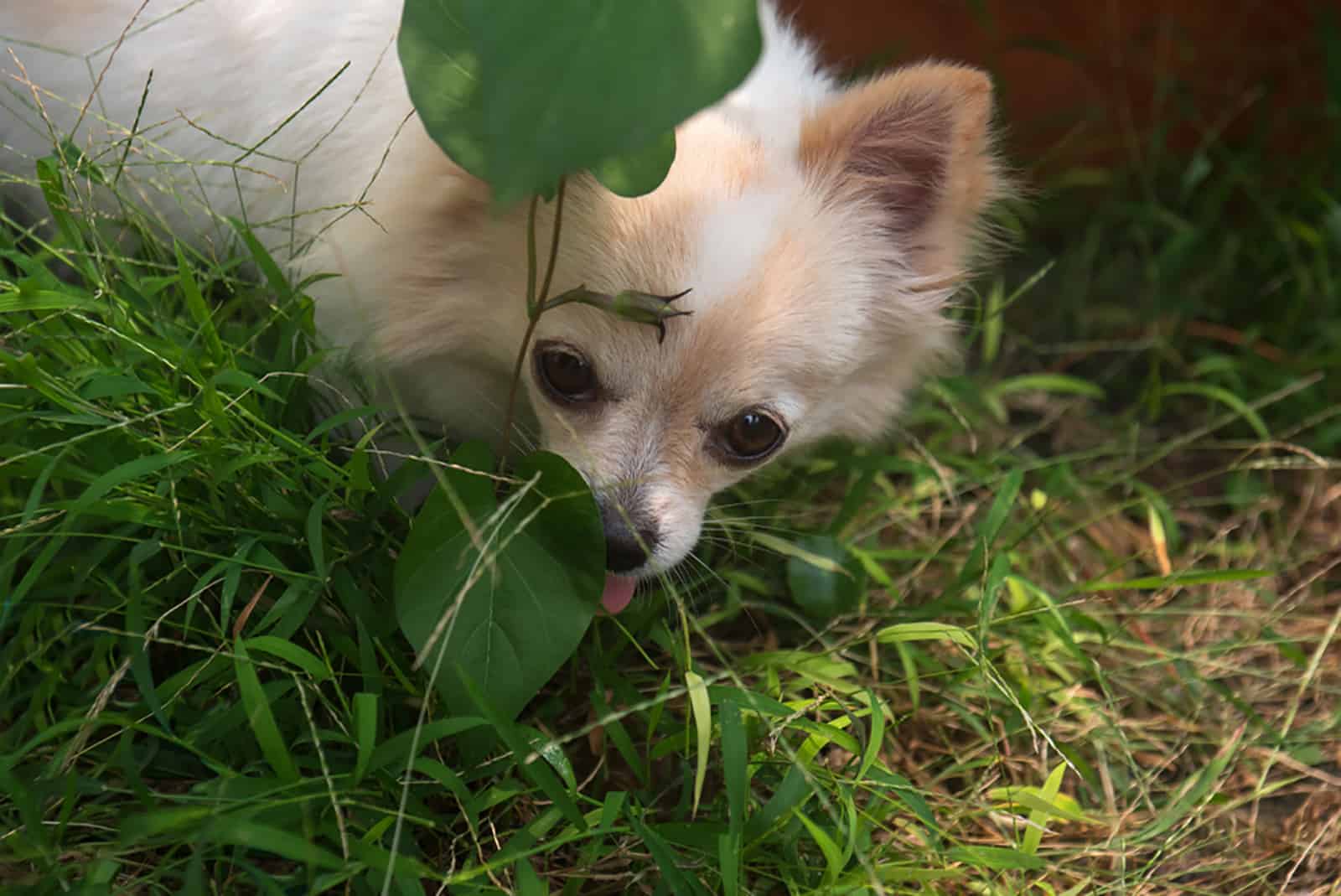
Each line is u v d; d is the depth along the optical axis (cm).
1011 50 76
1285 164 76
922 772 53
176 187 55
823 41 70
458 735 47
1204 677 56
